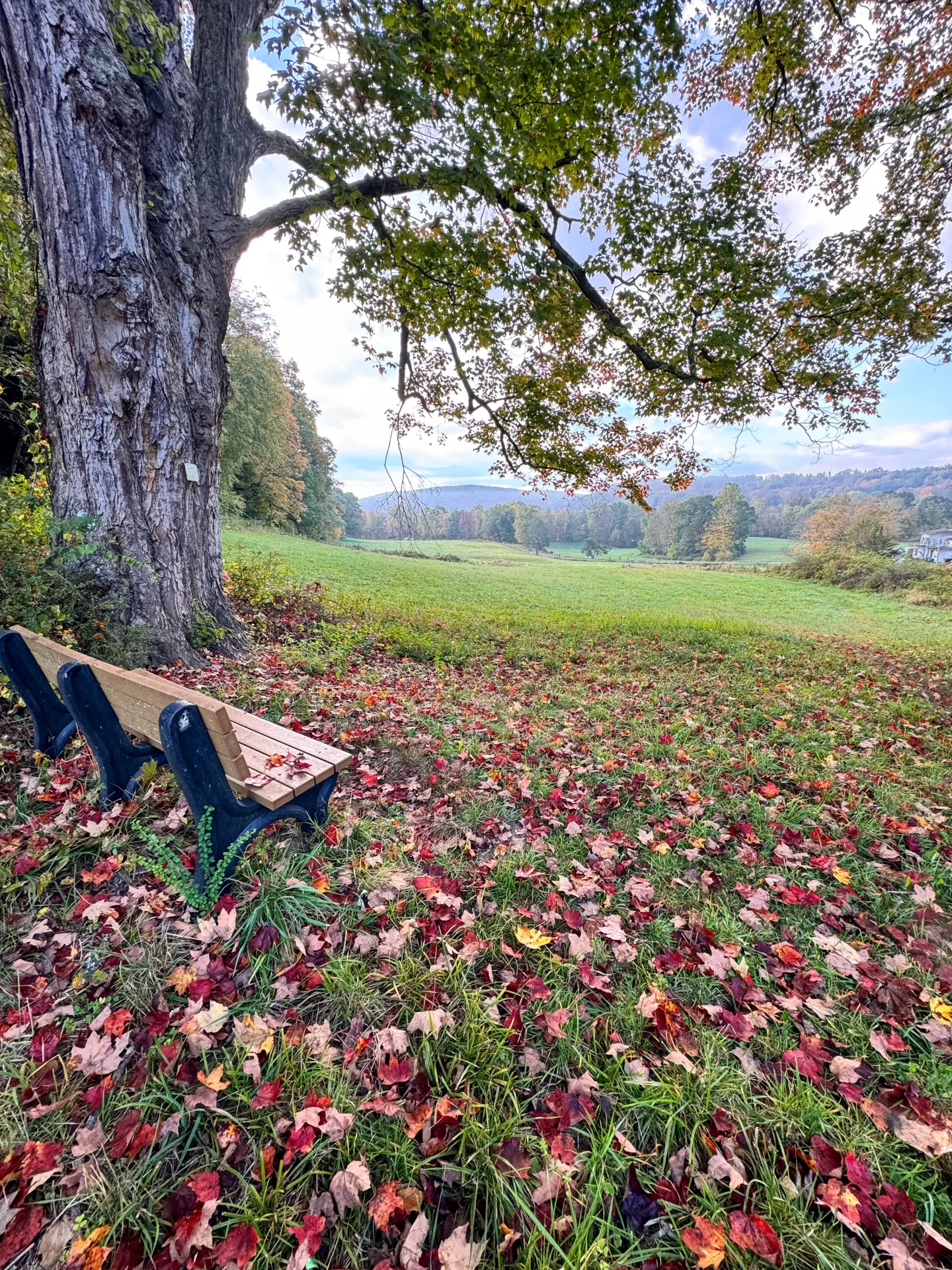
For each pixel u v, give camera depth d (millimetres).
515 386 8914
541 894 2197
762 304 7461
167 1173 1195
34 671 2680
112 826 2248
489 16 5418
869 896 2330
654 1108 1377
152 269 4148
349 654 6227
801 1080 1478
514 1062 1489
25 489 4918
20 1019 1492
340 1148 1229
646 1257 1104
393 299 7402
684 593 24797
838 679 6441
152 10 3887
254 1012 1556
